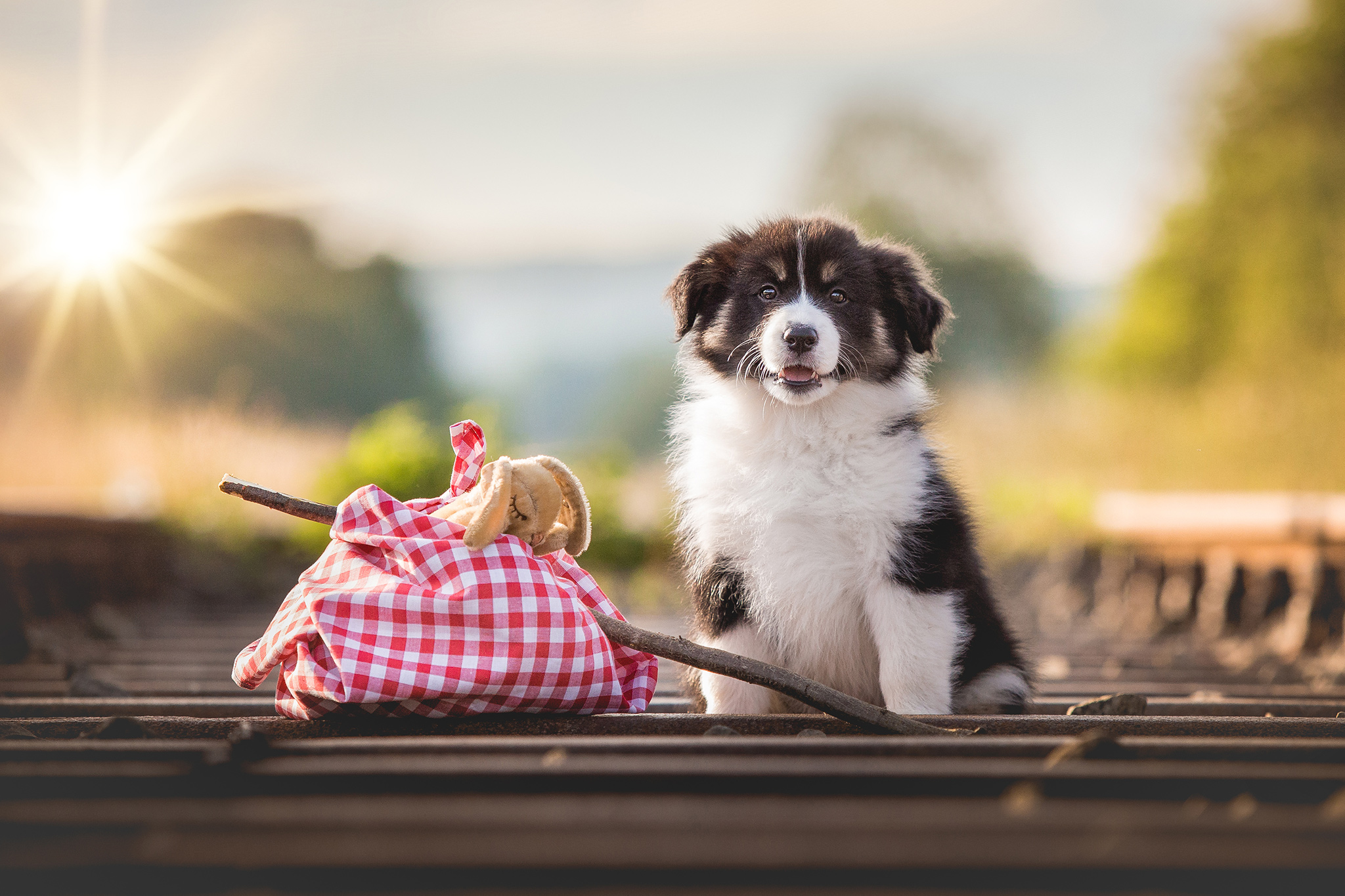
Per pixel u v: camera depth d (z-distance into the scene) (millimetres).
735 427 3541
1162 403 13133
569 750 2283
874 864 1530
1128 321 20281
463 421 3053
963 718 2834
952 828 1684
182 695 3965
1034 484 11422
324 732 2631
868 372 3637
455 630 2693
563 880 1521
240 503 10000
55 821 1708
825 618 3371
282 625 2812
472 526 2732
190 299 29141
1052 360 28828
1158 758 2266
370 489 2836
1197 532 7457
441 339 36656
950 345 31250
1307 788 1951
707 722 2736
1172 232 19547
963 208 32094
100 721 2725
